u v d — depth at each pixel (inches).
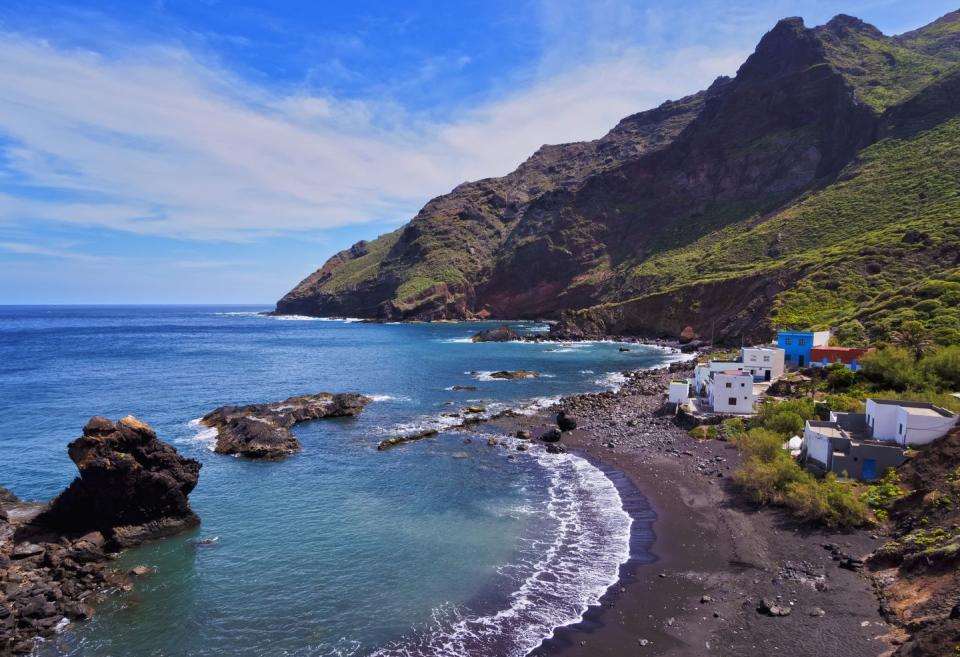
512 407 2709.2
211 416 2397.9
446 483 1643.7
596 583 1065.5
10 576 1071.6
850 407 1793.8
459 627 943.7
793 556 1104.8
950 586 858.1
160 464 1342.3
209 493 1578.5
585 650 869.2
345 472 1749.5
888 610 887.7
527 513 1413.6
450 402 2832.2
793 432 1790.1
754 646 847.1
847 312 3437.5
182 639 927.7
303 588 1080.2
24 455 1930.4
